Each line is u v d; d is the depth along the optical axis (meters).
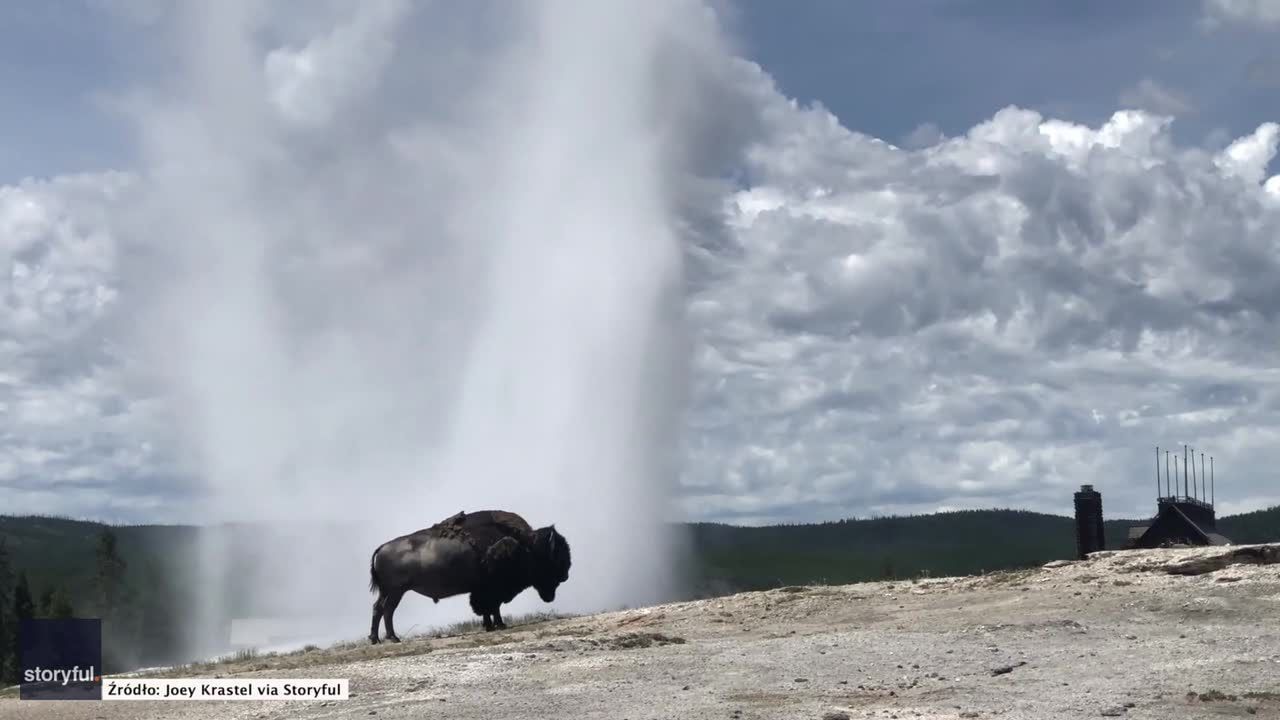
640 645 23.12
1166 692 16.41
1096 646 20.22
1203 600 23.45
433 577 29.11
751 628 25.56
